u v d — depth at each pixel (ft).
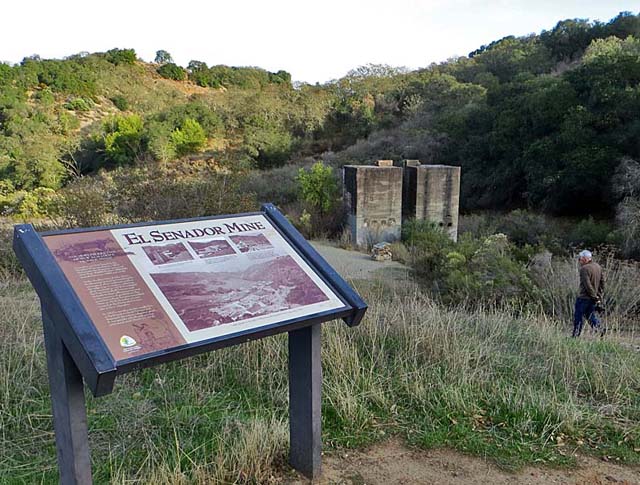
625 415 9.90
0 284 21.70
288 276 7.37
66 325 5.30
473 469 8.13
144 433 8.58
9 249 26.22
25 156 86.89
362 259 44.88
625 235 40.57
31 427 8.91
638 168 51.60
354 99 140.26
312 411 7.47
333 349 11.78
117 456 8.03
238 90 177.99
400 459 8.38
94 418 9.27
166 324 5.87
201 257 7.05
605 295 24.88
